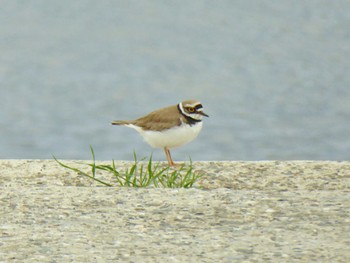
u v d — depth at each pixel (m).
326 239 7.09
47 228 7.45
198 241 7.09
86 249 6.93
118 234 7.29
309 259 6.66
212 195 8.39
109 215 7.79
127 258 6.72
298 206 7.98
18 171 9.95
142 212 7.87
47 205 8.09
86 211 7.91
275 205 8.02
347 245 6.94
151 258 6.71
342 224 7.46
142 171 10.10
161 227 7.47
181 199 8.26
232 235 7.23
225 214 7.79
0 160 10.44
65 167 9.80
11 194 8.45
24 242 7.09
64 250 6.90
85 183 9.56
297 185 9.45
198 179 9.67
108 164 10.37
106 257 6.74
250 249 6.89
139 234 7.29
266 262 6.61
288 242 7.04
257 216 7.73
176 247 6.96
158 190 8.62
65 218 7.72
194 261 6.64
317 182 9.53
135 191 8.59
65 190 8.64
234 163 10.35
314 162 10.38
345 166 10.16
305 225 7.45
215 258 6.70
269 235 7.21
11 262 6.64
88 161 10.51
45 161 10.43
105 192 8.55
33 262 6.64
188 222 7.59
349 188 9.32
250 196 8.34
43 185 9.40
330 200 8.20
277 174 9.85
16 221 7.64
